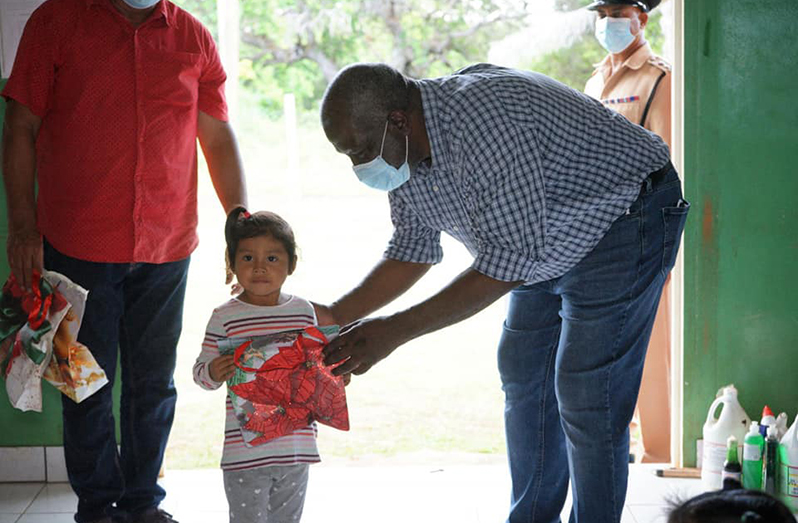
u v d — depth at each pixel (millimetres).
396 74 2141
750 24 3305
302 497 2537
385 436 4168
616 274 2334
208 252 6340
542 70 9297
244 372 2398
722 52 3320
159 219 2820
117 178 2748
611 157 2256
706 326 3445
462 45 10938
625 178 2275
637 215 2311
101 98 2705
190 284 6430
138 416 2945
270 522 2551
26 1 3236
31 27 2682
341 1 10969
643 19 3631
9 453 3443
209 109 2932
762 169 3367
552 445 2650
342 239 7895
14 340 2703
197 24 2855
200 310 6059
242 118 10977
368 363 2174
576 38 9172
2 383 3408
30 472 3455
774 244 3396
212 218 6281
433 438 4129
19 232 2680
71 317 2654
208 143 2986
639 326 2410
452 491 3348
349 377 2441
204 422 4336
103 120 2715
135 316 2900
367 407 4617
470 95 2127
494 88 2143
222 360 2404
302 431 2484
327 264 7109
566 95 2262
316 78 11070
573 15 9133
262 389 2398
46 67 2678
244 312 2486
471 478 3467
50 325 2639
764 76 3326
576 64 9242
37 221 2848
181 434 4172
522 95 2154
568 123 2213
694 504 1278
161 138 2773
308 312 2514
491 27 10859
